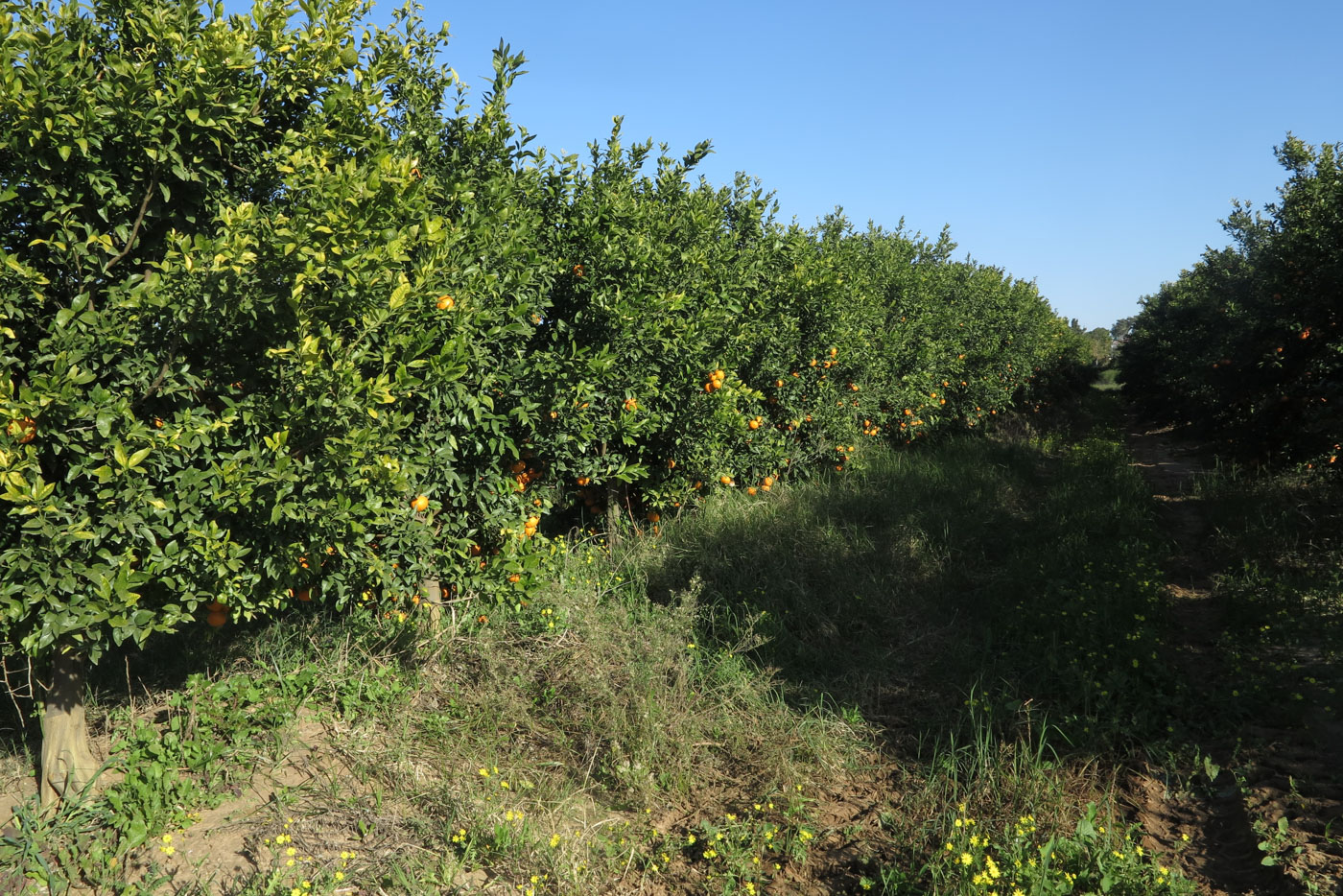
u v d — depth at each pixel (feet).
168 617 10.66
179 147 11.01
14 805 11.64
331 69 12.96
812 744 14.94
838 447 33.83
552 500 22.50
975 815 12.84
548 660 16.34
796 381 31.07
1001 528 30.40
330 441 11.46
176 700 13.41
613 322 20.18
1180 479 48.03
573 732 14.76
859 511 29.25
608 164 22.77
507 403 17.92
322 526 11.76
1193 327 60.03
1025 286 82.48
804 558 23.73
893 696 17.67
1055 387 96.32
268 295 10.91
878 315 39.09
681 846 12.12
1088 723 15.58
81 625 9.81
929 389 44.57
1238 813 12.96
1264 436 34.88
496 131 18.08
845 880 11.51
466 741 14.19
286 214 12.63
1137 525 31.50
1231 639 20.08
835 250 37.42
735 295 26.78
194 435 10.62
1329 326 29.07
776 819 12.88
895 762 14.85
